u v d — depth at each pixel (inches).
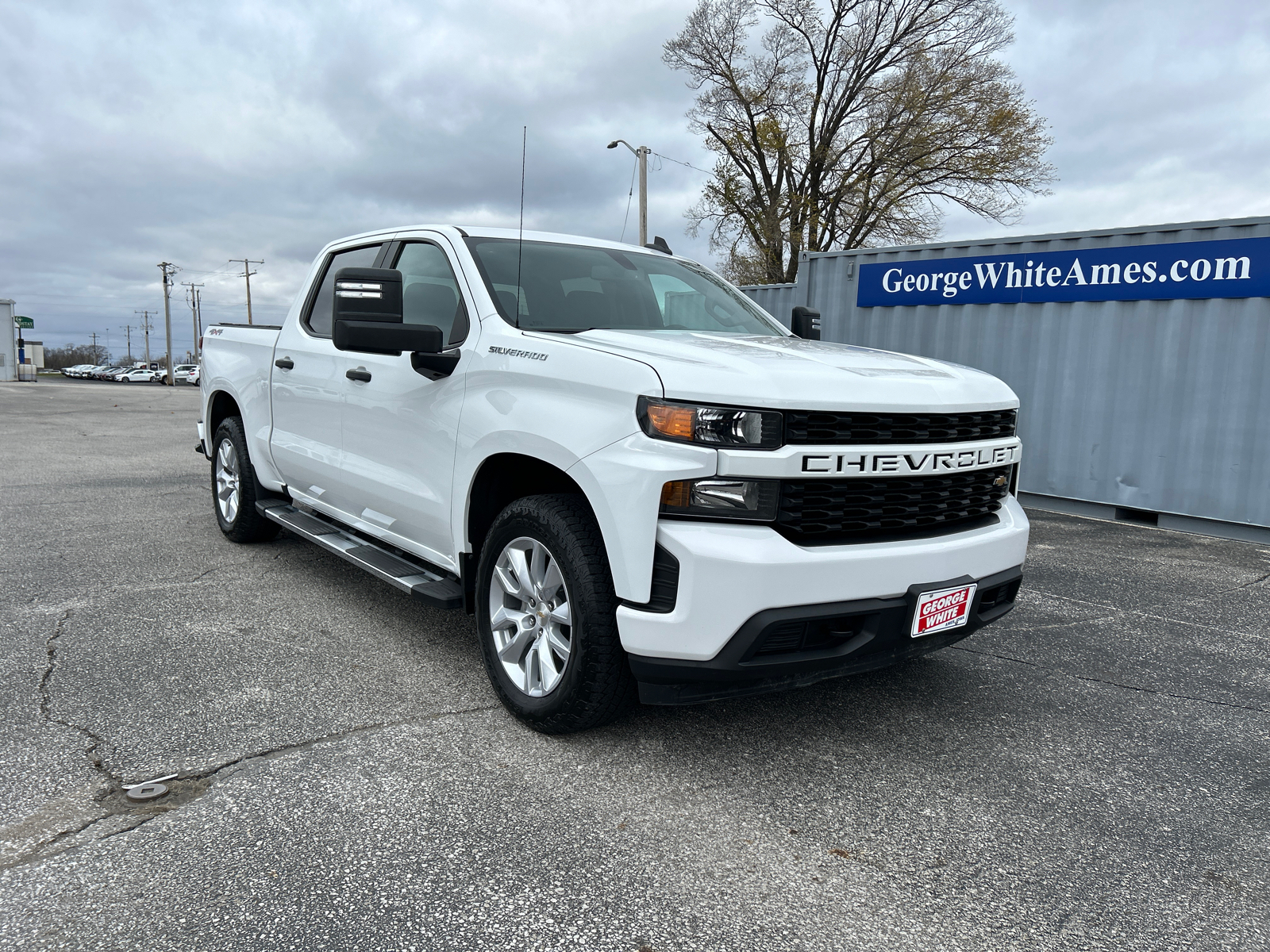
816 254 398.3
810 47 1174.3
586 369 103.8
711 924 76.6
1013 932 76.8
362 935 73.3
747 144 1206.3
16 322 3021.7
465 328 128.3
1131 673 146.6
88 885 79.0
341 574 191.8
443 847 87.0
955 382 115.3
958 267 341.1
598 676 104.2
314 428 166.7
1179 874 86.8
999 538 114.3
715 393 94.0
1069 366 313.6
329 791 97.6
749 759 109.5
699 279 166.7
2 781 97.7
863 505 102.7
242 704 121.1
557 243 150.4
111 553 207.9
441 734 113.4
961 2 1090.7
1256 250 265.0
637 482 95.6
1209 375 279.1
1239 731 123.3
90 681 127.9
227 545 217.6
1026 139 1098.7
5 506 271.3
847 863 87.0
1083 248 305.4
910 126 1115.3
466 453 120.6
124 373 3299.7
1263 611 187.2
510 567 116.9
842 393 99.3
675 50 1215.6
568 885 81.6
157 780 98.9
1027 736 119.7
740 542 93.4
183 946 71.2
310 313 178.5
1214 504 279.9
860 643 100.0
